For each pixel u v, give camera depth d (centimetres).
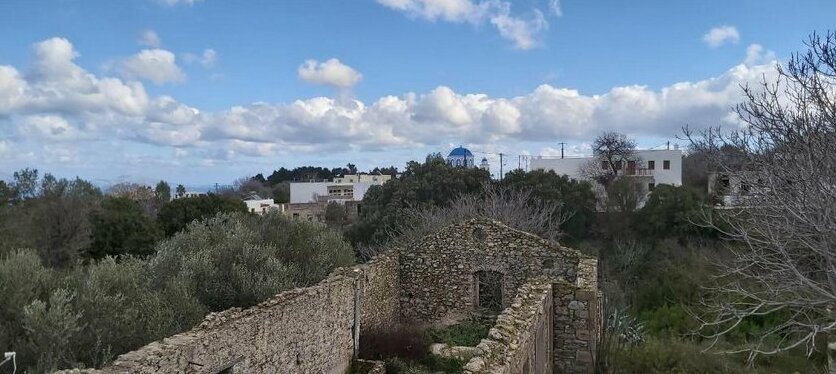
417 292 2125
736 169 1314
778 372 1628
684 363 1582
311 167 13712
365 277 1777
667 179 5688
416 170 4112
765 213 1122
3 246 2488
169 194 7694
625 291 3128
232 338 1093
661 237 3719
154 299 1303
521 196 3472
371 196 4225
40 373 958
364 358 1712
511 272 2033
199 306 1404
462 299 2083
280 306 1273
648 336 2006
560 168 6256
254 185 11019
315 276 1938
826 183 1014
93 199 3603
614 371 1462
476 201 3419
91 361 1084
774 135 1116
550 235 3016
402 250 2141
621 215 3981
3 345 1042
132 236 3553
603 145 5884
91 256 3431
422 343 1797
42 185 3359
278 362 1259
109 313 1185
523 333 902
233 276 1647
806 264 1229
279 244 2100
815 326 1033
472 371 693
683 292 2891
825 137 1031
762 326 1950
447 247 2097
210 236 2048
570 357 1366
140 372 848
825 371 1585
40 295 1248
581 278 1506
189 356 968
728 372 1548
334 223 5409
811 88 1103
